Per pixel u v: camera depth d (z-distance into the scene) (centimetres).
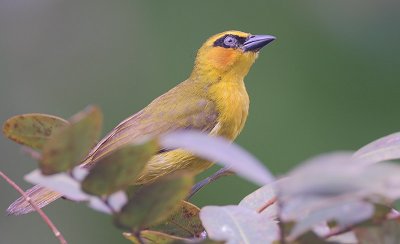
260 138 1240
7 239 1248
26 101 1366
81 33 1416
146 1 1384
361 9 1311
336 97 1269
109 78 1372
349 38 1301
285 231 328
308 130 1245
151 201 341
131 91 1350
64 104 1369
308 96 1268
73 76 1388
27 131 416
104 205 347
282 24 1320
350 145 1241
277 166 1227
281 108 1261
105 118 1341
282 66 1291
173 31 1356
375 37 1296
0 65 1387
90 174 337
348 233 371
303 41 1307
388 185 278
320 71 1286
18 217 1253
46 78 1391
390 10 1300
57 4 1434
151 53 1358
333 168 278
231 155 306
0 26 1416
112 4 1416
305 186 281
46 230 1248
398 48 1285
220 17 1346
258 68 1284
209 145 310
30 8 1432
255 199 488
